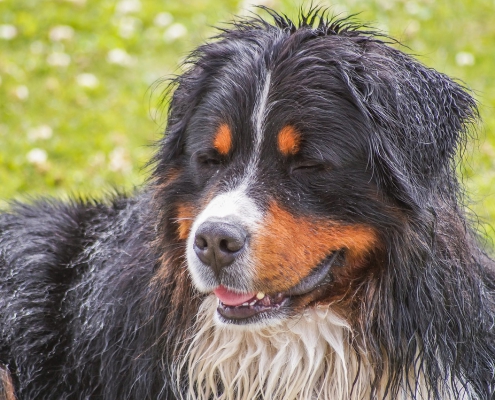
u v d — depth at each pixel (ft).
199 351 22.07
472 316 21.16
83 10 54.54
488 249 26.04
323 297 20.93
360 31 21.44
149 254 22.53
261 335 21.47
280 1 50.98
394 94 19.88
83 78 47.16
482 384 21.94
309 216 19.66
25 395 24.58
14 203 29.43
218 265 19.52
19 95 45.32
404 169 19.67
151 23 53.72
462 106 21.20
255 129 19.95
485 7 54.19
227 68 21.06
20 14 53.36
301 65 20.21
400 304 20.22
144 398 22.65
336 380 21.61
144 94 42.52
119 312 22.84
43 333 24.81
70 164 40.60
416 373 20.74
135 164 39.86
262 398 22.16
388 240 20.01
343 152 19.71
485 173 36.78
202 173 20.90
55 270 25.58
